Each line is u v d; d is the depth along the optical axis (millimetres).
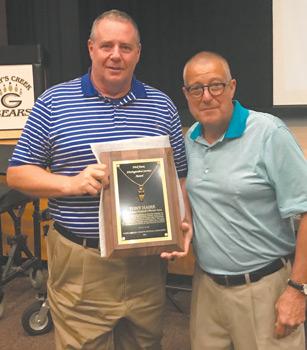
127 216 1411
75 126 1492
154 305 1644
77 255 1555
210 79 1408
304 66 3574
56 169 1547
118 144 1453
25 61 3262
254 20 4051
